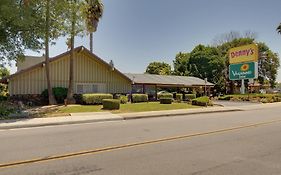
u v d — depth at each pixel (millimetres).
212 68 65125
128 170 7047
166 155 8625
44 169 7098
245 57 44844
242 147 9875
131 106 27578
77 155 8562
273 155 8711
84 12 26047
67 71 33219
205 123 17047
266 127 15180
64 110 24078
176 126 15594
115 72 36625
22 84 30531
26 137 12000
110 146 9930
